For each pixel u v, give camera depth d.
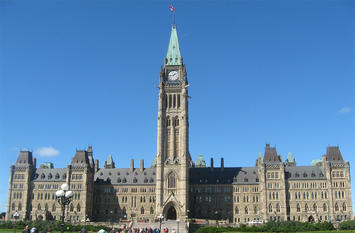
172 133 197.38
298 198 198.00
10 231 130.25
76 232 132.62
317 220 192.38
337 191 194.62
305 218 193.25
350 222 140.88
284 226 138.50
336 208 192.88
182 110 198.62
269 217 194.75
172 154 194.12
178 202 184.62
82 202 199.62
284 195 196.12
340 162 197.88
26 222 152.75
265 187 198.62
